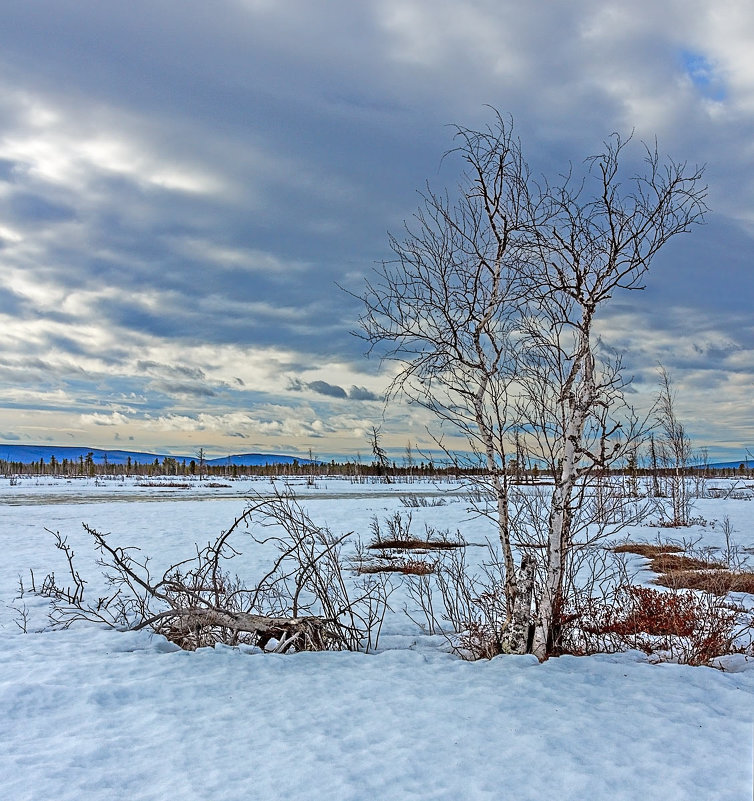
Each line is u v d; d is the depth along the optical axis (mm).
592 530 20812
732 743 4258
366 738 4414
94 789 3725
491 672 5957
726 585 10297
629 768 3893
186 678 5926
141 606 8109
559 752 4125
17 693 5402
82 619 8969
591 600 7668
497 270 6895
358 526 22062
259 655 6664
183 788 3713
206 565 9164
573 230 6785
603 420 6848
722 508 28750
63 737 4531
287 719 4816
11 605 9805
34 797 3633
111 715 4984
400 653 6848
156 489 54781
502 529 6957
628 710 4875
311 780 3789
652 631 7246
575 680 5625
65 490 52219
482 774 3836
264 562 14234
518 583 6875
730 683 5582
